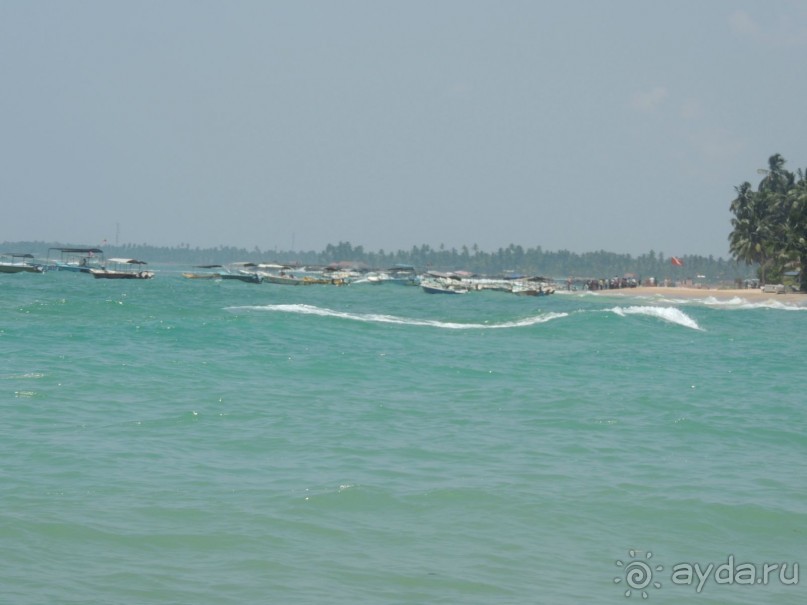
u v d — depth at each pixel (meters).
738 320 114.88
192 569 18.53
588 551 20.58
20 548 19.11
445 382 47.16
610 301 187.88
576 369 54.88
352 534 21.05
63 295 138.38
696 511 23.66
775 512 23.78
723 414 39.03
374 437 31.89
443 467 27.56
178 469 26.19
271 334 68.81
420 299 183.38
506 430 34.00
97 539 19.95
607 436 33.34
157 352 54.78
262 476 25.80
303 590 17.64
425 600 17.39
